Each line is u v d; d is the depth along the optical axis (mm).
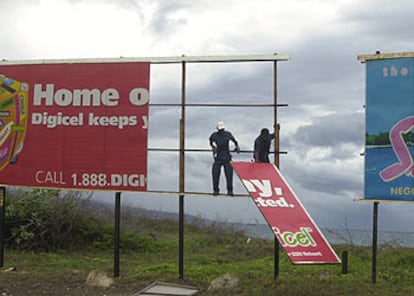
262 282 11766
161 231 25875
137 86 12586
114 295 11406
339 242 18719
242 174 11711
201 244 21797
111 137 12688
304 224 11219
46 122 13094
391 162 11367
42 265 15211
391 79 11422
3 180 13359
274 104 12023
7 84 13391
